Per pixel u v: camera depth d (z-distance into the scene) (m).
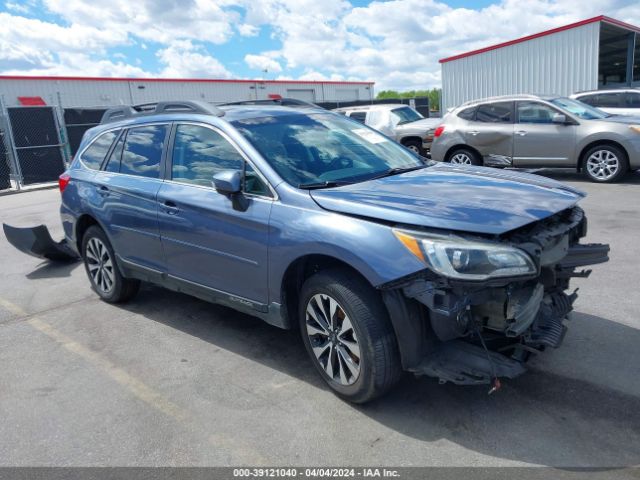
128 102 29.86
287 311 3.68
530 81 21.69
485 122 11.58
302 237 3.33
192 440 3.14
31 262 7.43
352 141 4.43
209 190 4.05
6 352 4.47
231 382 3.78
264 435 3.14
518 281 2.98
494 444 2.94
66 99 27.78
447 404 3.34
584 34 19.95
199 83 32.66
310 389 3.62
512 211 3.09
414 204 3.16
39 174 16.94
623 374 3.54
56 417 3.45
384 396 3.47
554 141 10.72
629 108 13.30
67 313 5.31
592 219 7.71
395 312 3.00
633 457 2.78
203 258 4.12
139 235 4.69
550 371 3.63
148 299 5.55
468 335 3.23
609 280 5.23
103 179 5.10
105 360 4.22
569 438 2.95
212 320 4.92
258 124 4.19
